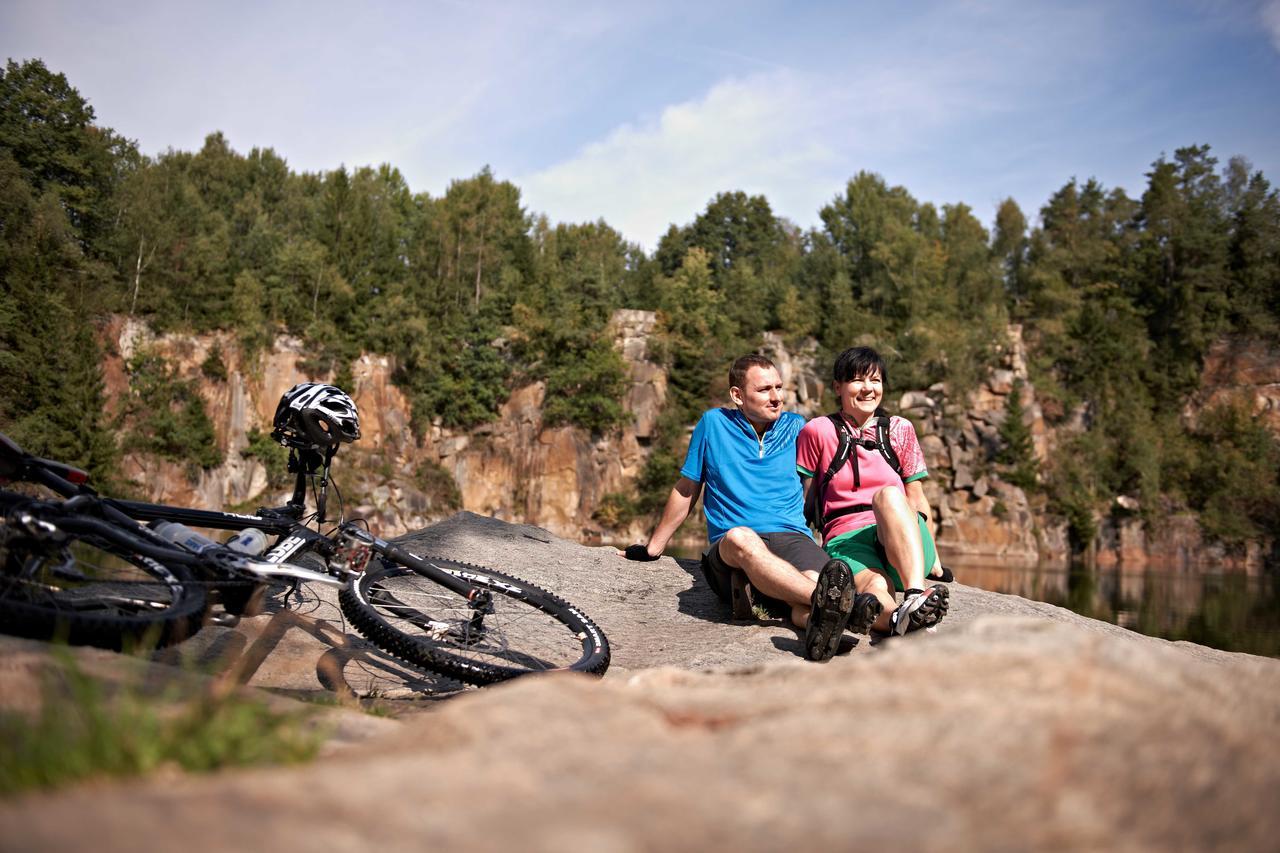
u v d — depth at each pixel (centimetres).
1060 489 7750
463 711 147
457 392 7212
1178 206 9144
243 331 6300
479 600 372
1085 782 114
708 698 170
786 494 474
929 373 7869
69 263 5844
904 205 9881
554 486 7075
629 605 515
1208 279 8962
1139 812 108
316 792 106
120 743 131
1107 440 8200
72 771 123
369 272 7419
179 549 327
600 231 10488
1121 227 9562
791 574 425
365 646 402
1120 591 4809
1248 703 143
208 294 6381
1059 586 4944
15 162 5753
